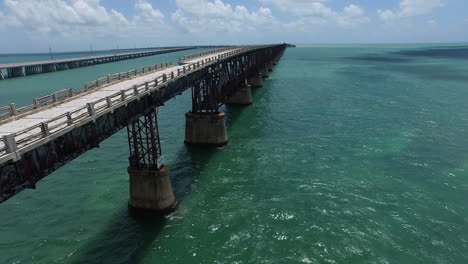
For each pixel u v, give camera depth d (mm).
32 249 21672
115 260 20484
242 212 25422
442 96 72188
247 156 37094
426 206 25984
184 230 23312
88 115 16453
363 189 28828
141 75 33188
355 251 20922
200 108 40500
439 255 20578
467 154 36781
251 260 20297
